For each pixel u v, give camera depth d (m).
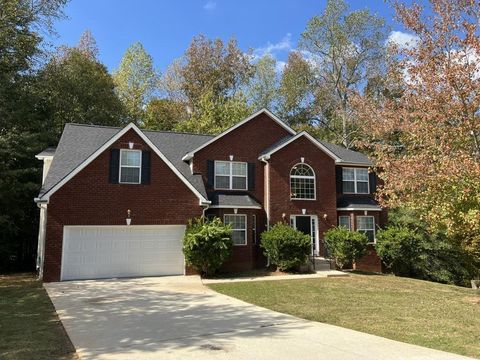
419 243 23.75
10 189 22.33
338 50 39.91
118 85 42.69
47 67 31.88
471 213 13.53
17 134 24.33
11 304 12.47
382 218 25.64
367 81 39.44
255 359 7.05
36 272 21.92
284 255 20.31
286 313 11.30
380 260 24.38
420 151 17.17
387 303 13.25
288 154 23.48
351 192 25.53
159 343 8.10
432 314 11.58
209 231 18.88
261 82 45.97
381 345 8.05
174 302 12.78
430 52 14.62
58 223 17.91
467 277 24.52
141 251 19.22
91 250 18.45
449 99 14.39
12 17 24.73
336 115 42.22
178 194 20.05
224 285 16.52
